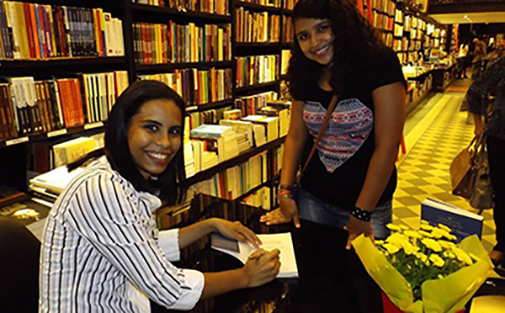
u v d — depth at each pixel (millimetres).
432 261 765
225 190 3002
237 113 3205
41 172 2146
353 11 1446
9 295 943
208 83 3068
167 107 920
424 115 8781
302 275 1143
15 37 1775
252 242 1305
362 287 1082
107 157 940
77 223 823
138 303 973
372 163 1512
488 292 1067
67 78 2088
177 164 1110
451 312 745
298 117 1837
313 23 1463
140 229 870
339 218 1741
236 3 3221
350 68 1467
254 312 986
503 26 20547
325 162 1714
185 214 1604
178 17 3086
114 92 2295
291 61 1716
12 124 1825
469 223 1210
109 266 894
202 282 955
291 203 1641
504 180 2598
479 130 2844
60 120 2035
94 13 2109
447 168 5059
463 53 18094
